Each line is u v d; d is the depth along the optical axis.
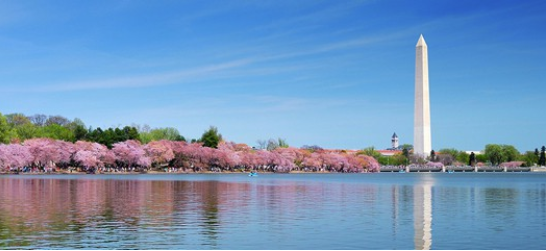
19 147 157.00
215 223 39.66
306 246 30.86
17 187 82.06
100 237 33.16
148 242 31.78
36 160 164.88
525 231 36.53
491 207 53.59
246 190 80.56
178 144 198.62
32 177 129.38
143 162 180.62
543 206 54.81
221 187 89.19
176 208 50.22
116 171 182.12
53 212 45.72
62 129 196.12
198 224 39.03
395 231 36.22
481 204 57.28
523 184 117.88
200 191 76.44
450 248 30.52
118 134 196.38
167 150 190.00
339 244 31.48
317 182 118.81
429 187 98.81
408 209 50.88
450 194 75.25
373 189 88.12
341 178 160.00
